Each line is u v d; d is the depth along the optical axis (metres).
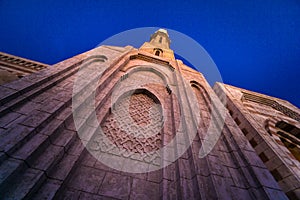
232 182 3.44
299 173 5.14
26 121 3.20
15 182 2.38
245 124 7.36
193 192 3.18
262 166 3.87
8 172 2.30
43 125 3.30
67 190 3.10
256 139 6.49
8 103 3.57
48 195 2.54
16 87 3.98
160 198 3.41
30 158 2.68
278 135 8.07
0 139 2.70
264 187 3.29
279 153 5.79
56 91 4.58
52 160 2.90
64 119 3.68
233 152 4.30
